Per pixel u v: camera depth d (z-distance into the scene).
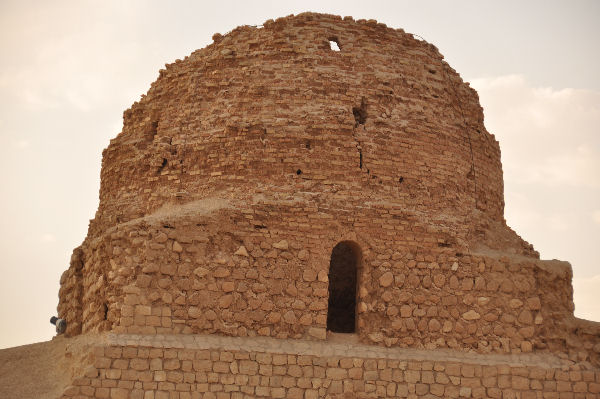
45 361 21.39
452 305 20.66
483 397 19.59
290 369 19.12
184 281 19.67
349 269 25.73
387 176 22.30
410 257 20.92
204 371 18.77
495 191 25.28
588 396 19.92
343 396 19.16
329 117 22.44
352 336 20.42
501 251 22.91
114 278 20.12
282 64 23.14
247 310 19.83
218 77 23.59
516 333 20.61
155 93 24.89
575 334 20.77
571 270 21.45
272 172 21.95
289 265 20.33
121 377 18.42
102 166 25.92
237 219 20.42
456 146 23.80
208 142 22.81
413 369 19.55
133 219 23.45
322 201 21.52
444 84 24.44
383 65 23.59
